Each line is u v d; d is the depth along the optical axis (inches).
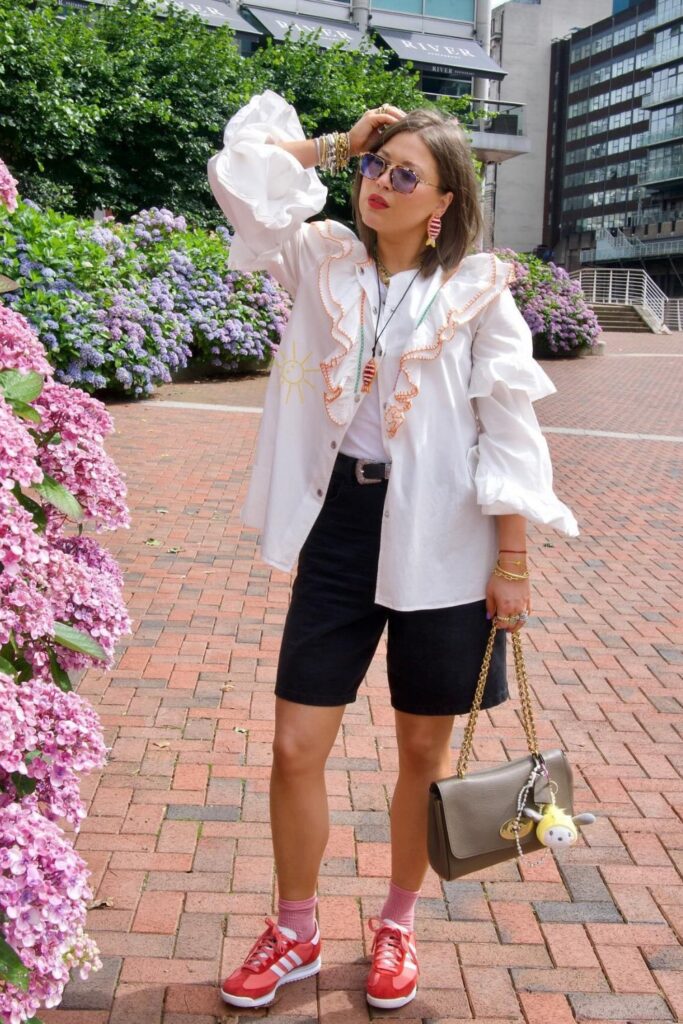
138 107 784.9
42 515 91.2
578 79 4153.5
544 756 90.8
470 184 86.9
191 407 442.6
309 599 89.5
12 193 96.6
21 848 68.2
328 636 88.9
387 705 162.9
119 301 425.7
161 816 126.6
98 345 414.9
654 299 1375.5
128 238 501.0
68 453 94.3
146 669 172.1
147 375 436.8
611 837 126.6
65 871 69.1
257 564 234.5
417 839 95.0
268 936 95.7
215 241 563.8
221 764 140.6
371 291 87.0
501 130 1441.9
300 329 90.6
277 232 87.9
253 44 1206.9
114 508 98.1
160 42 834.2
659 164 3693.4
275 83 908.6
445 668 88.2
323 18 1275.8
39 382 87.4
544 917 109.7
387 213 85.7
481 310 87.1
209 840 121.8
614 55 3924.7
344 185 866.8
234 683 168.2
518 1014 94.8
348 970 100.1
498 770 89.4
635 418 524.7
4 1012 66.3
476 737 153.8
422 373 85.4
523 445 86.5
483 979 99.4
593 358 858.1
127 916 106.9
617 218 3993.6
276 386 92.6
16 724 69.3
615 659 189.2
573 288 863.7
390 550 86.0
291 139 93.4
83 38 773.9
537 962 102.3
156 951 101.6
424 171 84.6
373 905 111.0
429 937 105.7
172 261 517.3
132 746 144.3
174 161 828.6
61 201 757.3
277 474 90.0
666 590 235.0
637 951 104.5
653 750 151.6
